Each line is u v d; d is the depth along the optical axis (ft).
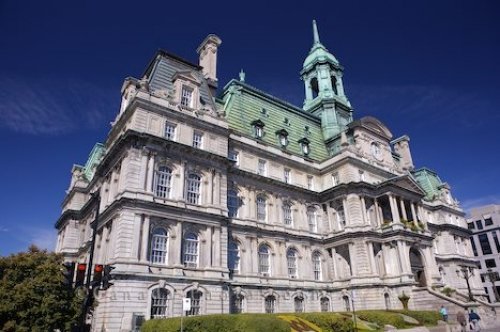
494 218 438.81
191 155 157.07
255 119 212.23
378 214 208.64
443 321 149.89
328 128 252.01
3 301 95.81
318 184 222.07
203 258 145.38
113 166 158.10
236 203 179.63
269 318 104.88
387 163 239.30
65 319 99.91
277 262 181.37
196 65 184.96
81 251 208.64
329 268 202.18
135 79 177.68
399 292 184.75
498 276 418.92
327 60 284.61
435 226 287.48
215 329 102.83
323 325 120.57
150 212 136.67
